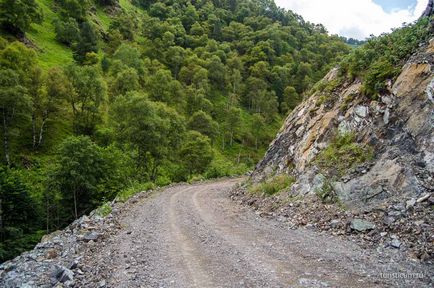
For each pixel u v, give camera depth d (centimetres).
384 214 1066
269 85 15325
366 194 1230
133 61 11081
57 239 1257
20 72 6888
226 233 1211
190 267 819
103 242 1141
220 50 16038
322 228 1151
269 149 2686
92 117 7556
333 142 1709
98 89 7462
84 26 11706
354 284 645
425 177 1126
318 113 2075
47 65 9144
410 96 1417
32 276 812
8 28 9581
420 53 1528
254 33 18750
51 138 6831
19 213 4241
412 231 916
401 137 1341
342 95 1967
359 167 1393
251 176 2689
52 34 11600
